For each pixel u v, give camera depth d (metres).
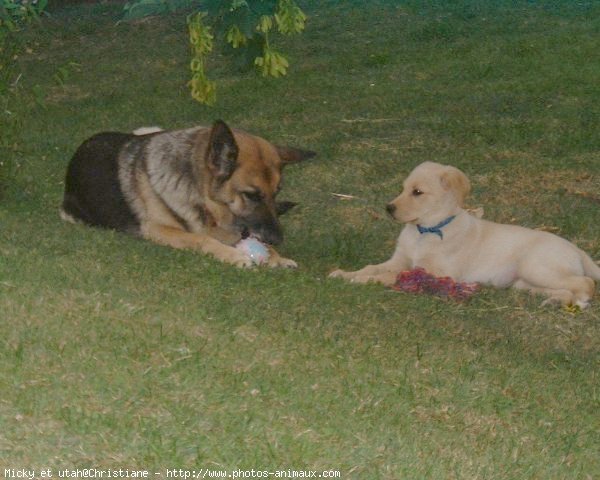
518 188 15.01
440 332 9.66
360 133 17.67
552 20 26.06
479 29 25.36
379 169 15.82
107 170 11.92
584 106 19.00
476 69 21.73
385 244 12.78
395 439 7.11
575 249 11.20
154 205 11.43
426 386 8.27
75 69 23.42
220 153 10.88
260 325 8.92
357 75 21.91
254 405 7.23
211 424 6.83
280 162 11.30
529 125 17.89
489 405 8.14
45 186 14.16
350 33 25.64
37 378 7.12
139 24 27.75
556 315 10.63
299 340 8.72
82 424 6.50
